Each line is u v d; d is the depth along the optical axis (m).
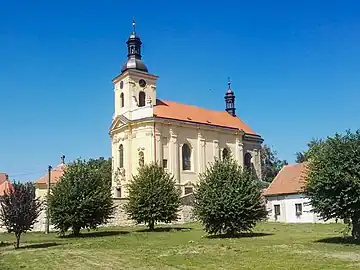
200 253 22.88
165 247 26.83
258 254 21.67
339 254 20.78
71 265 20.23
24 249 28.58
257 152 80.69
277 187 59.97
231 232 34.53
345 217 25.03
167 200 44.97
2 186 63.44
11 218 29.14
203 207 34.19
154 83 71.75
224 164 35.78
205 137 71.00
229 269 17.22
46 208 44.03
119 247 27.83
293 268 16.89
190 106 76.81
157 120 65.19
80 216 38.28
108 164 84.56
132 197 45.16
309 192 26.33
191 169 68.56
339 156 24.80
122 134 68.38
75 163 41.16
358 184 23.72
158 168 47.16
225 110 85.50
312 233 35.03
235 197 33.84
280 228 43.16
